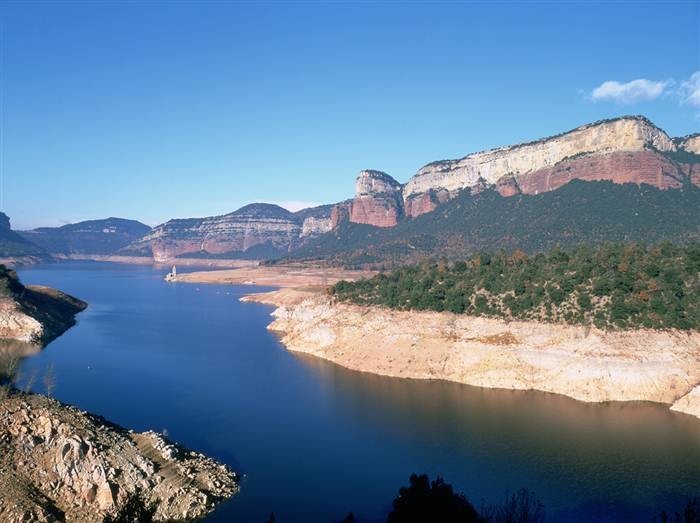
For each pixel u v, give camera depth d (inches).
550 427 3080.7
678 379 3518.7
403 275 5659.5
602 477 2488.9
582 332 3831.2
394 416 3280.0
